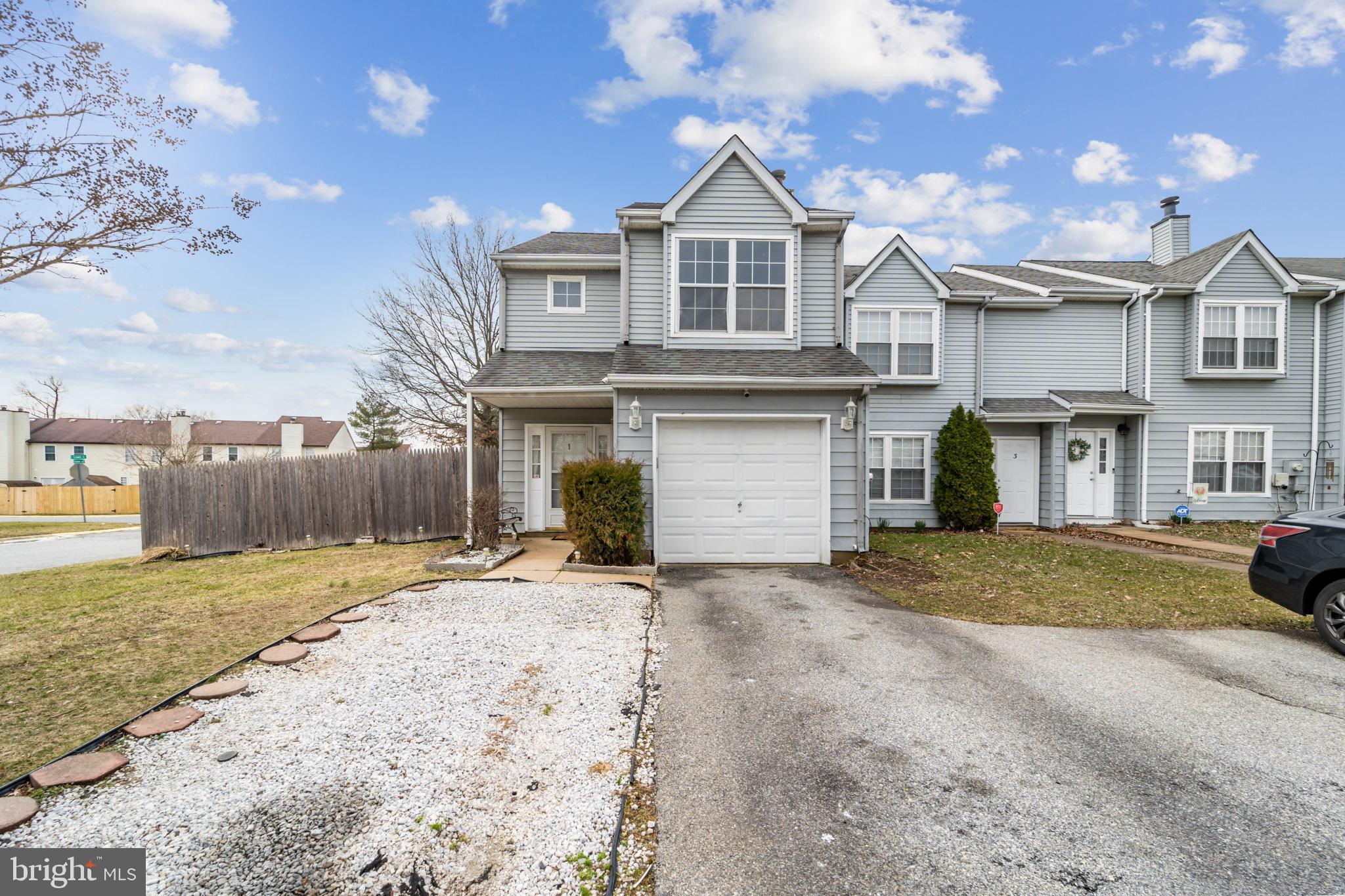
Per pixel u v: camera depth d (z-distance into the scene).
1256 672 4.50
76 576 8.66
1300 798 2.83
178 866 2.28
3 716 3.65
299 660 4.52
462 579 7.40
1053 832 2.57
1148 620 5.88
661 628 5.56
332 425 42.28
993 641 5.21
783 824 2.63
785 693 4.10
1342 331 12.60
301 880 2.23
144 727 3.37
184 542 10.70
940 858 2.40
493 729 3.47
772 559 8.66
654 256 9.82
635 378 8.23
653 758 3.22
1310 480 12.81
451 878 2.26
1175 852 2.44
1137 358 13.03
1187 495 12.94
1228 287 12.70
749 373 8.37
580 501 7.89
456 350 21.27
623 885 2.24
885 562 8.62
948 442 12.45
